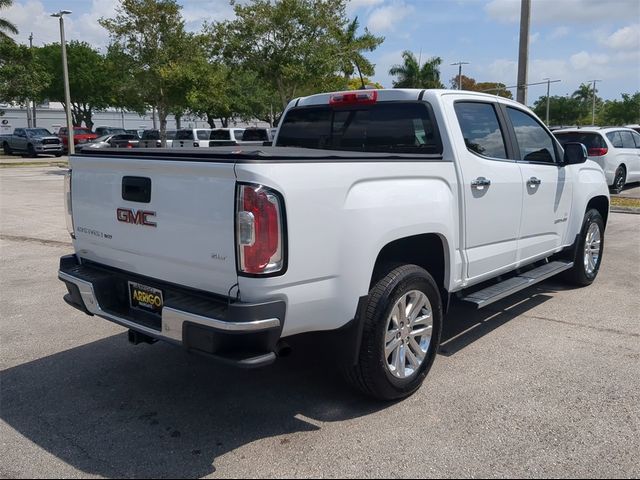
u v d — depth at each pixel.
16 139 38.38
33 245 9.91
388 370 4.02
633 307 6.39
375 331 3.89
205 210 3.43
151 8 23.33
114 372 4.80
